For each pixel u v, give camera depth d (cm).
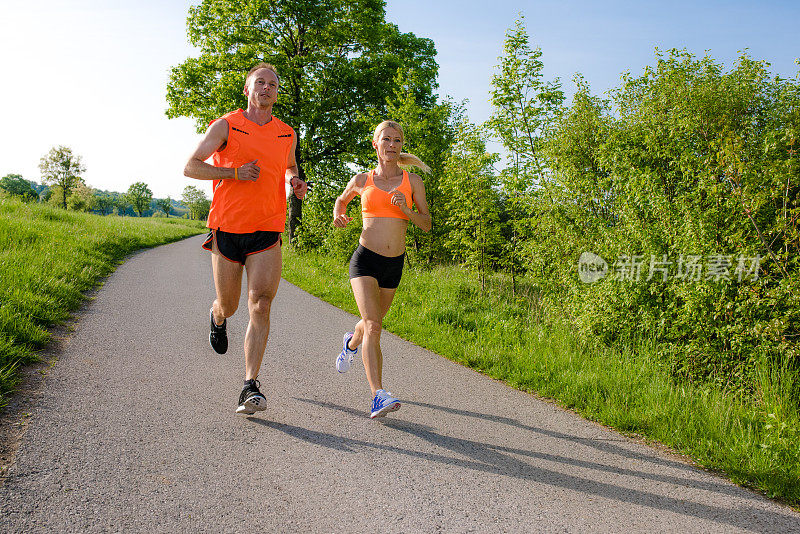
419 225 371
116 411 323
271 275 335
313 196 1681
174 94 2067
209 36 2030
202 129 2156
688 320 484
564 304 649
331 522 221
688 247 483
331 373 450
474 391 435
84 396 344
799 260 435
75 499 222
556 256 669
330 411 358
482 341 581
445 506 242
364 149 2098
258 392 324
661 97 636
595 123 679
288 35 2041
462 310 750
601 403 402
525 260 746
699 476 293
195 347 491
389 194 363
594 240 627
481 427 352
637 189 543
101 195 12056
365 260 364
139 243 1748
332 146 2175
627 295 531
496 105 843
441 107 1486
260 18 1942
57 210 1939
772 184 454
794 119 566
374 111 1964
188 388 378
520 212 812
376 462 284
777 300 427
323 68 2059
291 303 819
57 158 6531
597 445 332
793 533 236
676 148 590
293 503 234
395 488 256
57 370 390
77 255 1000
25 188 12738
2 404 309
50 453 262
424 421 356
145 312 630
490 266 988
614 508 251
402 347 581
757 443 323
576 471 292
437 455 300
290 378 425
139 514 215
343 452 293
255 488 245
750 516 250
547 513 242
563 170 680
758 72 601
